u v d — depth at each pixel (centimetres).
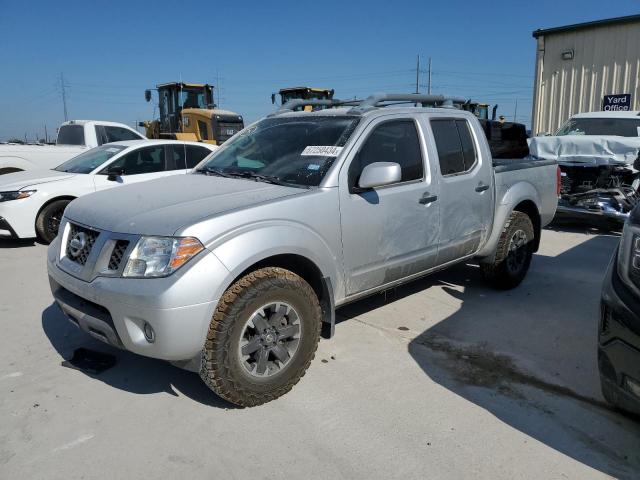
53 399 337
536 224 584
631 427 315
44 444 291
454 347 420
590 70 1276
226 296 304
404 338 436
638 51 1202
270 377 328
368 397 343
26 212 742
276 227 325
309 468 274
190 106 1817
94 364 380
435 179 439
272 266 341
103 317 311
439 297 538
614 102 1248
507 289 561
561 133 1107
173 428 307
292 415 321
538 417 323
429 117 450
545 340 436
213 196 344
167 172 859
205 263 293
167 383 358
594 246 784
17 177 794
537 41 1352
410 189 416
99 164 821
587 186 881
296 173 380
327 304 368
